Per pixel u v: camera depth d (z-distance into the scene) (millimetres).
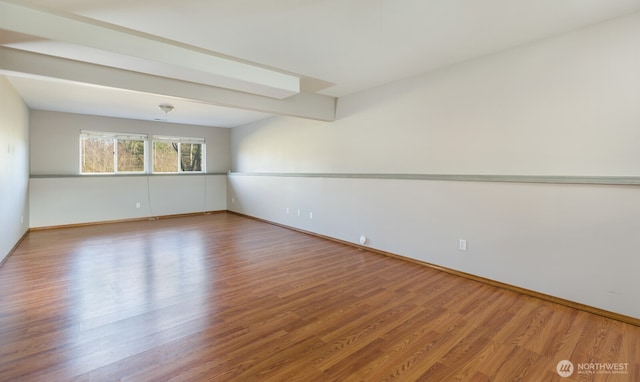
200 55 3125
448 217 3531
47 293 2879
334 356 1954
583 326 2344
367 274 3477
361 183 4555
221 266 3721
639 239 2344
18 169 4590
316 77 3938
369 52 3123
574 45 2658
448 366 1861
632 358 1938
